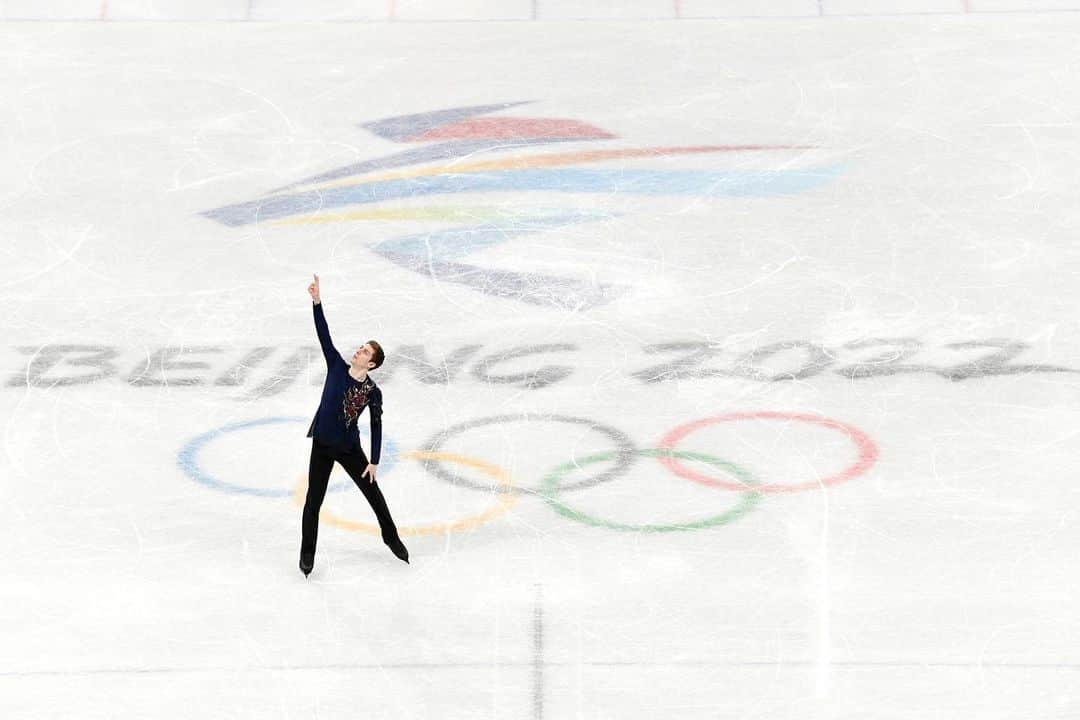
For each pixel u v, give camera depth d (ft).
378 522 138.82
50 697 120.78
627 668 123.34
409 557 139.95
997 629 127.95
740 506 147.33
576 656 125.08
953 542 140.97
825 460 154.81
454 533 143.64
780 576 136.15
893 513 145.69
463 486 151.43
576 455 156.66
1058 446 156.46
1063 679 120.98
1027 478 151.12
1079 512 145.38
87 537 144.05
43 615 132.16
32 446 159.53
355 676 122.93
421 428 161.89
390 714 117.91
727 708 118.11
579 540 142.31
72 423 163.84
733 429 160.86
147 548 142.20
